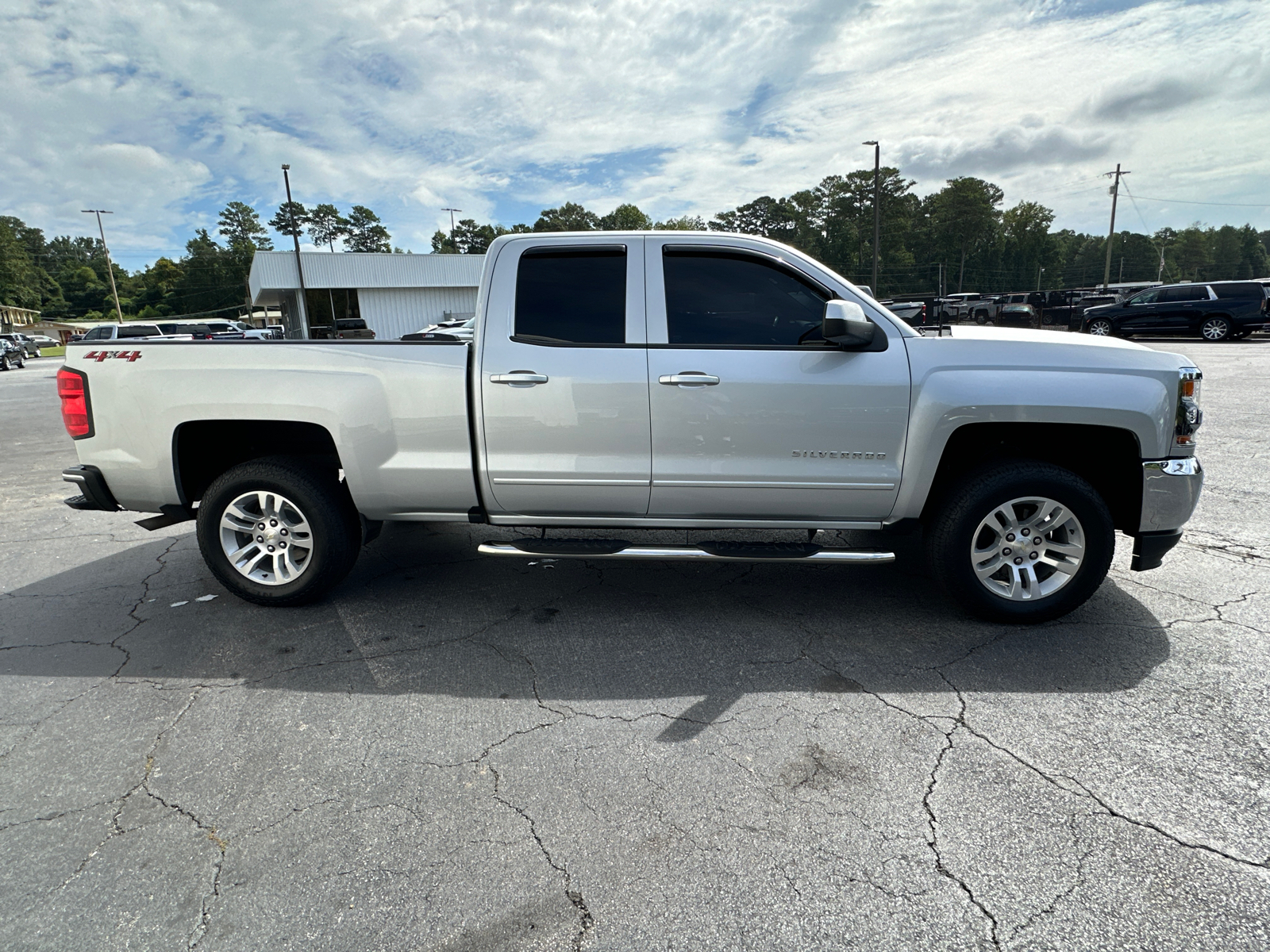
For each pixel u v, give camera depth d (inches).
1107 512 131.7
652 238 137.8
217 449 160.2
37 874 81.1
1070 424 130.9
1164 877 77.9
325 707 115.3
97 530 222.4
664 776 96.5
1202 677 119.6
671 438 135.6
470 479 142.0
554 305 138.3
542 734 106.8
